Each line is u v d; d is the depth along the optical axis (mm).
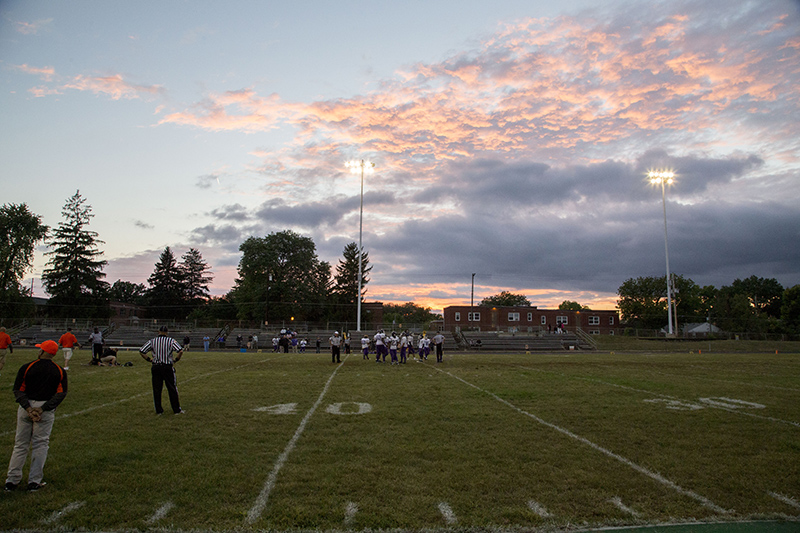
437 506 5121
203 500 5168
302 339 43844
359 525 4664
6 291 54312
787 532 4648
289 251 71500
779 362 27312
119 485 5543
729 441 7867
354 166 52312
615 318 74625
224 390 13164
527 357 32906
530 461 6699
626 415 9953
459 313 70125
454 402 11438
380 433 8188
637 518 4934
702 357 33438
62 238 66625
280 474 6012
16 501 5043
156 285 89688
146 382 14438
